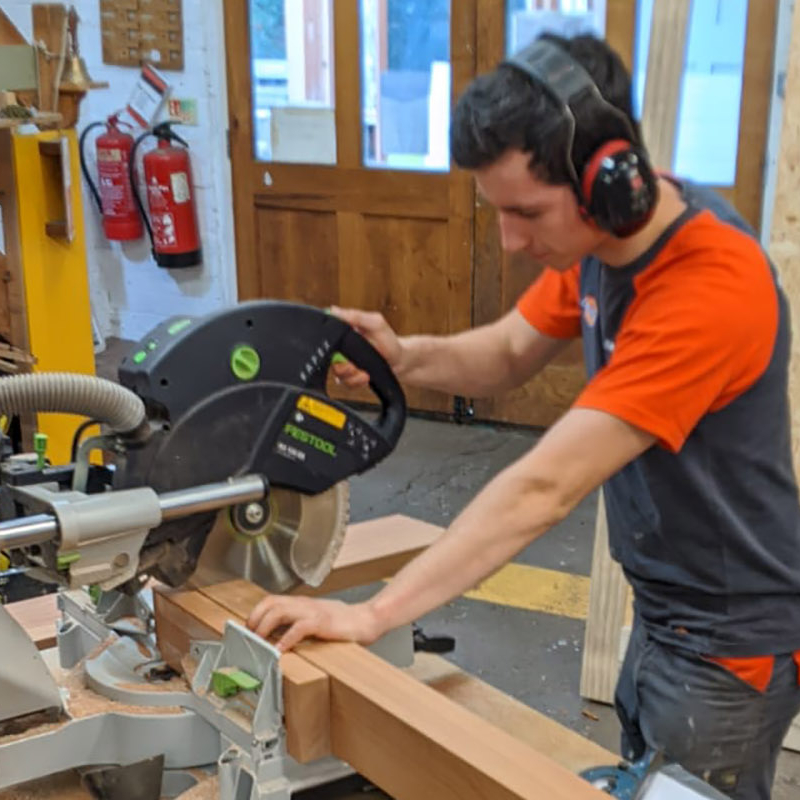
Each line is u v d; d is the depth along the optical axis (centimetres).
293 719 103
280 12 409
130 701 114
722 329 106
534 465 108
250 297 455
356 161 412
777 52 329
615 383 107
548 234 107
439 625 279
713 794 92
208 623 113
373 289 425
